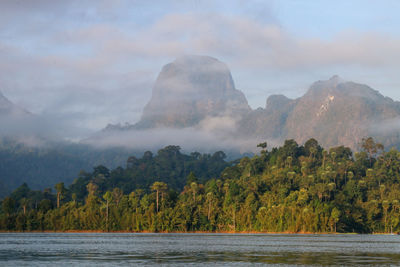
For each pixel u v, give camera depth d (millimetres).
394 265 118312
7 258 133375
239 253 147875
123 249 163000
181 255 141500
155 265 117250
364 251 156500
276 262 123875
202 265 117438
